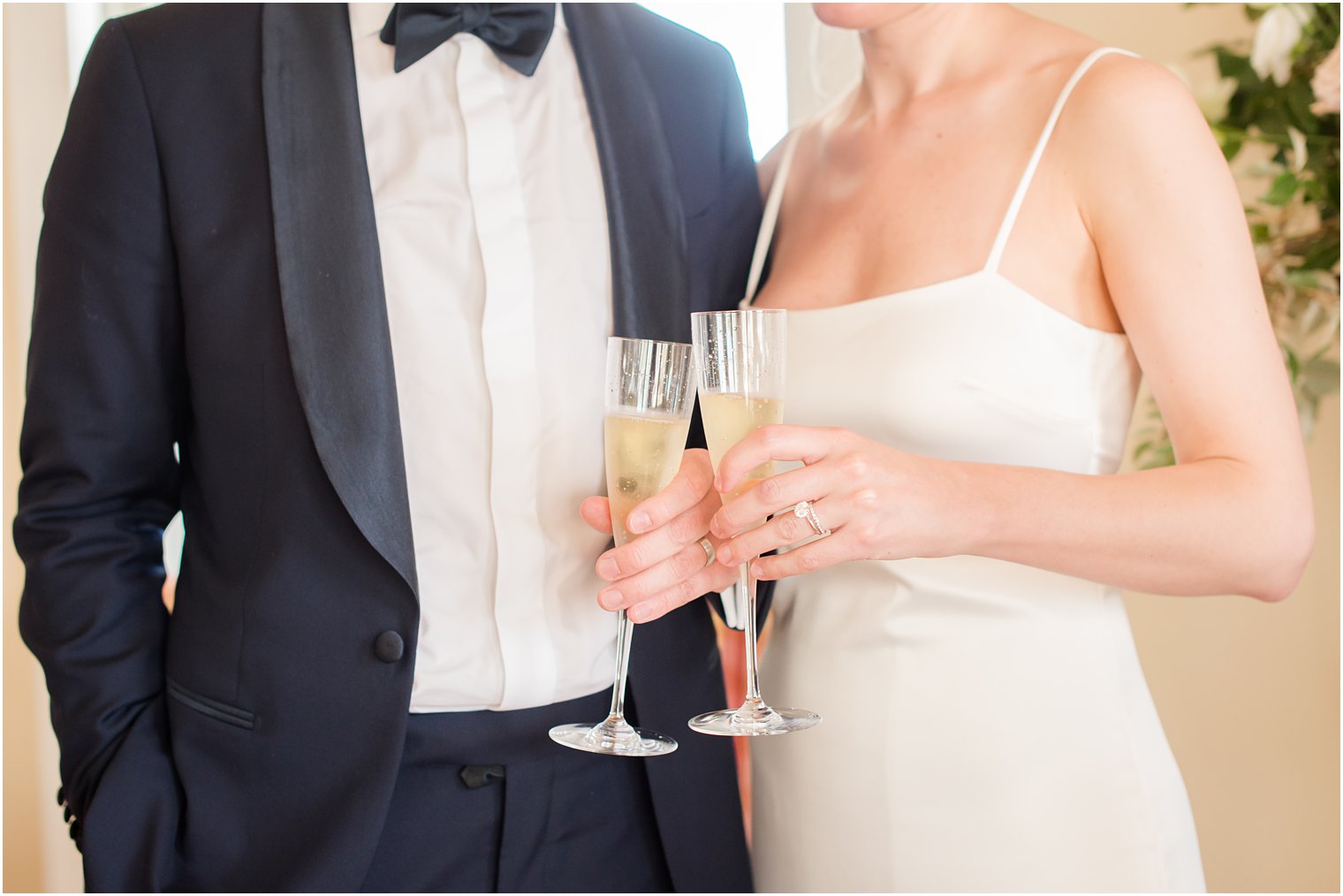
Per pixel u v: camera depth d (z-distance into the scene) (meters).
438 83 1.62
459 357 1.56
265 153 1.52
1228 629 2.96
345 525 1.48
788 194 1.96
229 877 1.49
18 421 3.05
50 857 3.05
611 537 1.63
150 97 1.52
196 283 1.51
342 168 1.52
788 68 3.04
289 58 1.55
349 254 1.49
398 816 1.52
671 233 1.67
